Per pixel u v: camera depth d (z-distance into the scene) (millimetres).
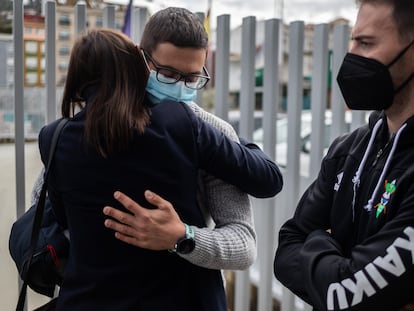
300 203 1565
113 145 1290
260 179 1443
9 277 2375
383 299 1092
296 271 1339
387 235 1106
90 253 1377
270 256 2795
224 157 1375
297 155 2773
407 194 1113
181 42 1404
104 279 1354
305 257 1281
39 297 2383
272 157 2729
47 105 2299
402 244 1074
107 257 1360
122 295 1354
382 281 1087
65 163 1365
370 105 1218
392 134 1238
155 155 1312
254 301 3107
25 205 2309
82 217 1373
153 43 1433
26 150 2357
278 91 2701
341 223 1323
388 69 1155
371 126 1329
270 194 1509
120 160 1312
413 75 1151
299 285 1305
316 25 2746
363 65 1184
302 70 2707
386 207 1159
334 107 2834
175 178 1333
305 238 1462
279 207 2867
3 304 2371
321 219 1452
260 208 2818
